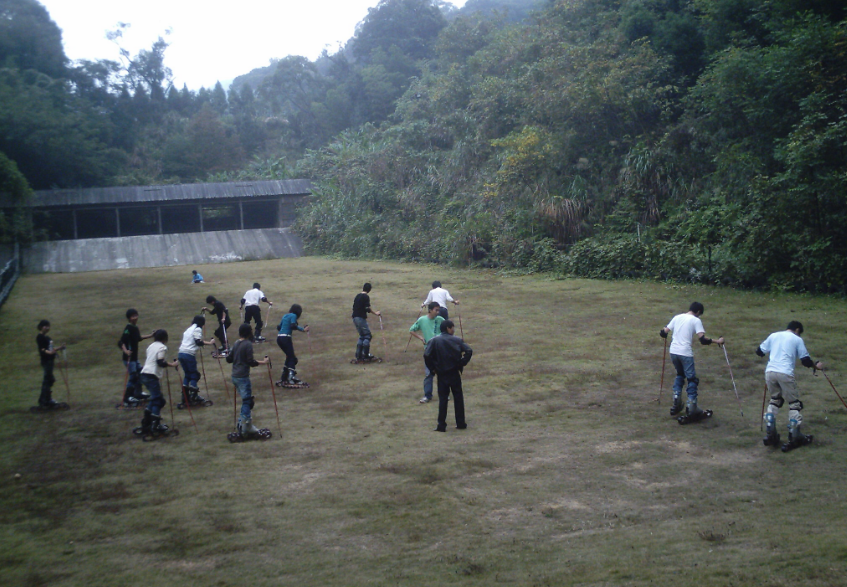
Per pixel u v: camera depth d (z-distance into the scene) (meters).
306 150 63.41
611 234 25.22
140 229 49.25
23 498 6.48
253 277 29.61
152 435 8.38
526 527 5.43
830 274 16.75
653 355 11.75
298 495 6.32
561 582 4.44
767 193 18.34
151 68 75.44
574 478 6.46
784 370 6.96
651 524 5.35
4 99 45.19
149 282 29.20
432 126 43.78
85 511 6.13
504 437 7.82
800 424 6.96
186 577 4.83
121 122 63.84
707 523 5.28
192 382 9.92
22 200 39.72
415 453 7.37
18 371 12.70
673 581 4.32
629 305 17.23
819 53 19.70
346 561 4.98
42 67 57.91
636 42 30.06
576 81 29.28
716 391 9.38
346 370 11.84
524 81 34.66
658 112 28.52
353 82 72.19
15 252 37.34
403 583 4.57
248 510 6.02
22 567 5.05
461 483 6.45
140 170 61.50
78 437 8.48
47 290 27.59
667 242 21.95
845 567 4.30
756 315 14.67
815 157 17.09
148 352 8.47
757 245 18.06
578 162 29.80
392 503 6.04
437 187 38.78
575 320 15.60
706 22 27.94
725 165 22.70
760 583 4.19
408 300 20.59
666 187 25.64
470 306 18.50
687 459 6.84
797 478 6.16
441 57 56.66
